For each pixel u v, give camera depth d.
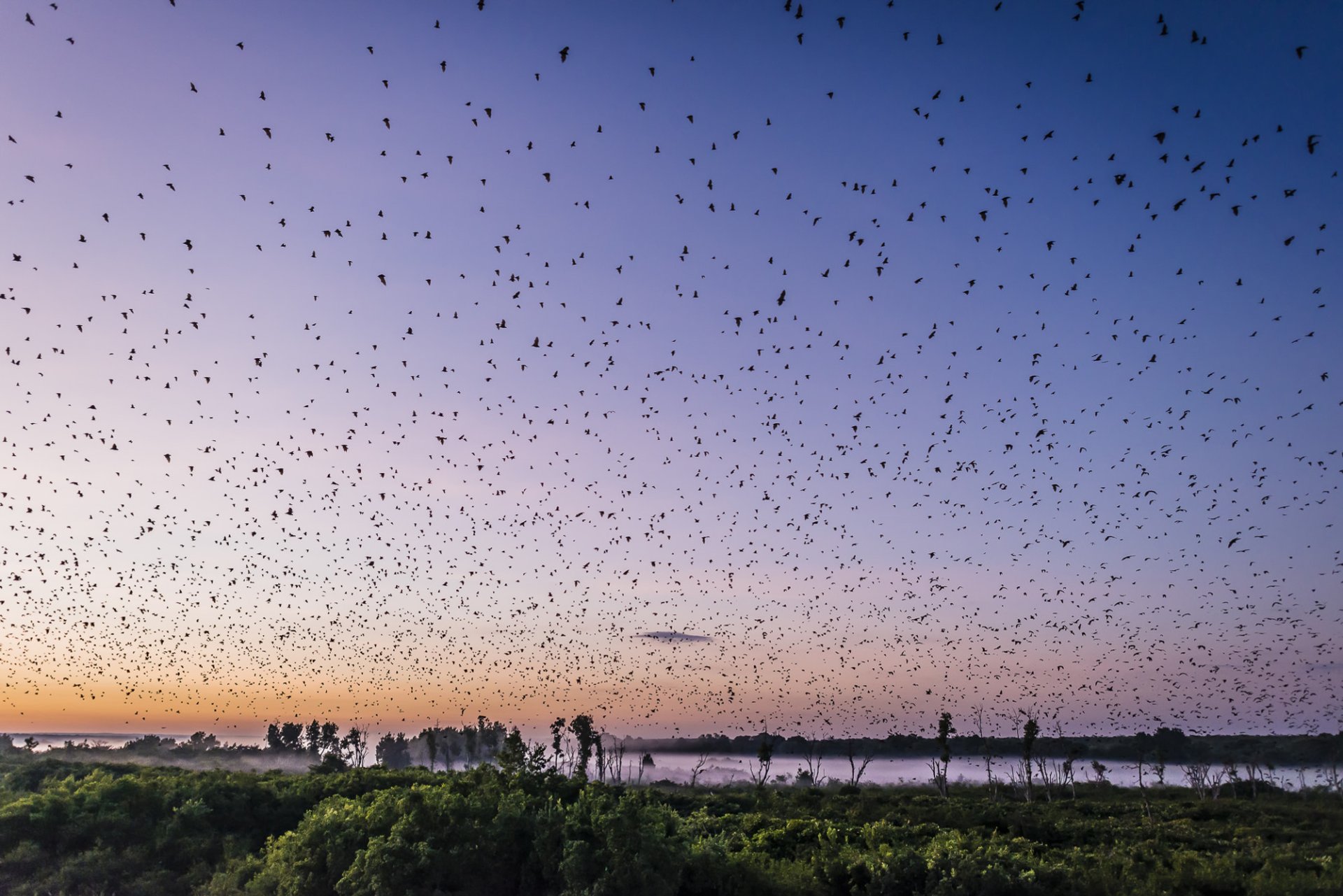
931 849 32.09
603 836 28.50
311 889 28.75
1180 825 56.19
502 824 30.31
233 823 38.31
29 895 29.77
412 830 28.75
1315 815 65.00
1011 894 28.19
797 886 29.92
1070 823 54.47
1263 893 32.47
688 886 29.50
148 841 34.72
